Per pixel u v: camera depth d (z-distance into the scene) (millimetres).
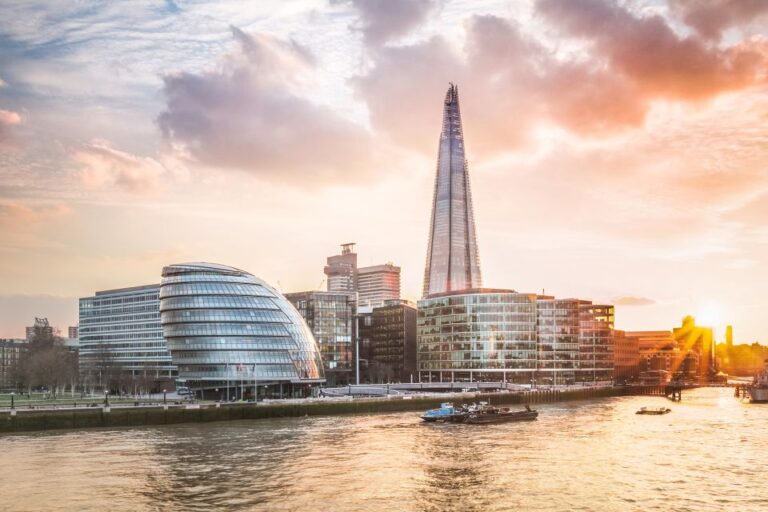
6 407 180625
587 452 139750
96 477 112250
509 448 144125
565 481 111750
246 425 183750
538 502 98750
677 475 117188
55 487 105500
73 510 93750
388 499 99500
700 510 95688
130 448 140125
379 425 185750
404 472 117500
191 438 155250
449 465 123938
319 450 139375
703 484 110625
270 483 108688
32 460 126188
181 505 96062
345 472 117062
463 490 105000
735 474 118375
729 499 101438
